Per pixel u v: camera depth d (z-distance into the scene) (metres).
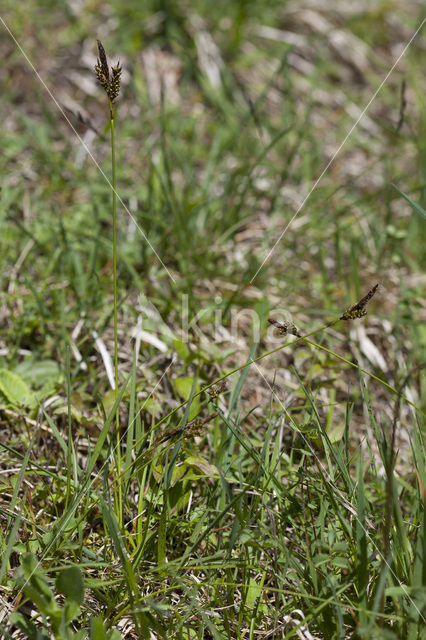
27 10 5.27
